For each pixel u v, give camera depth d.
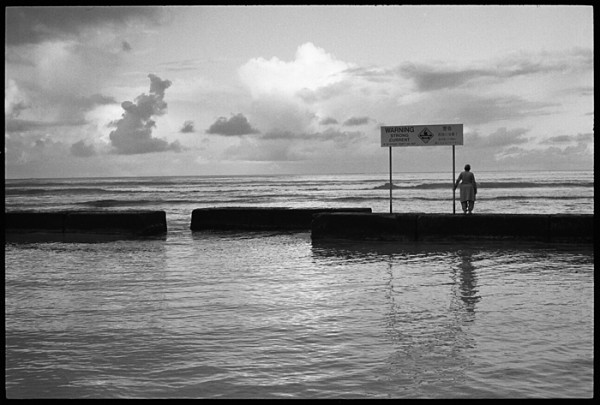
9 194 68.62
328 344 5.90
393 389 4.66
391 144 15.84
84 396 4.59
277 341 6.03
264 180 116.31
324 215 15.66
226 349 5.77
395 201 45.00
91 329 6.58
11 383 4.88
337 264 11.38
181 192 68.19
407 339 6.05
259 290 8.83
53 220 18.16
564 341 5.90
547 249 13.29
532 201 42.84
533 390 4.59
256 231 18.92
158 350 5.76
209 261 12.07
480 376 4.91
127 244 15.50
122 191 72.06
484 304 7.69
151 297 8.38
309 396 4.55
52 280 9.91
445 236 14.70
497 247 13.75
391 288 8.85
